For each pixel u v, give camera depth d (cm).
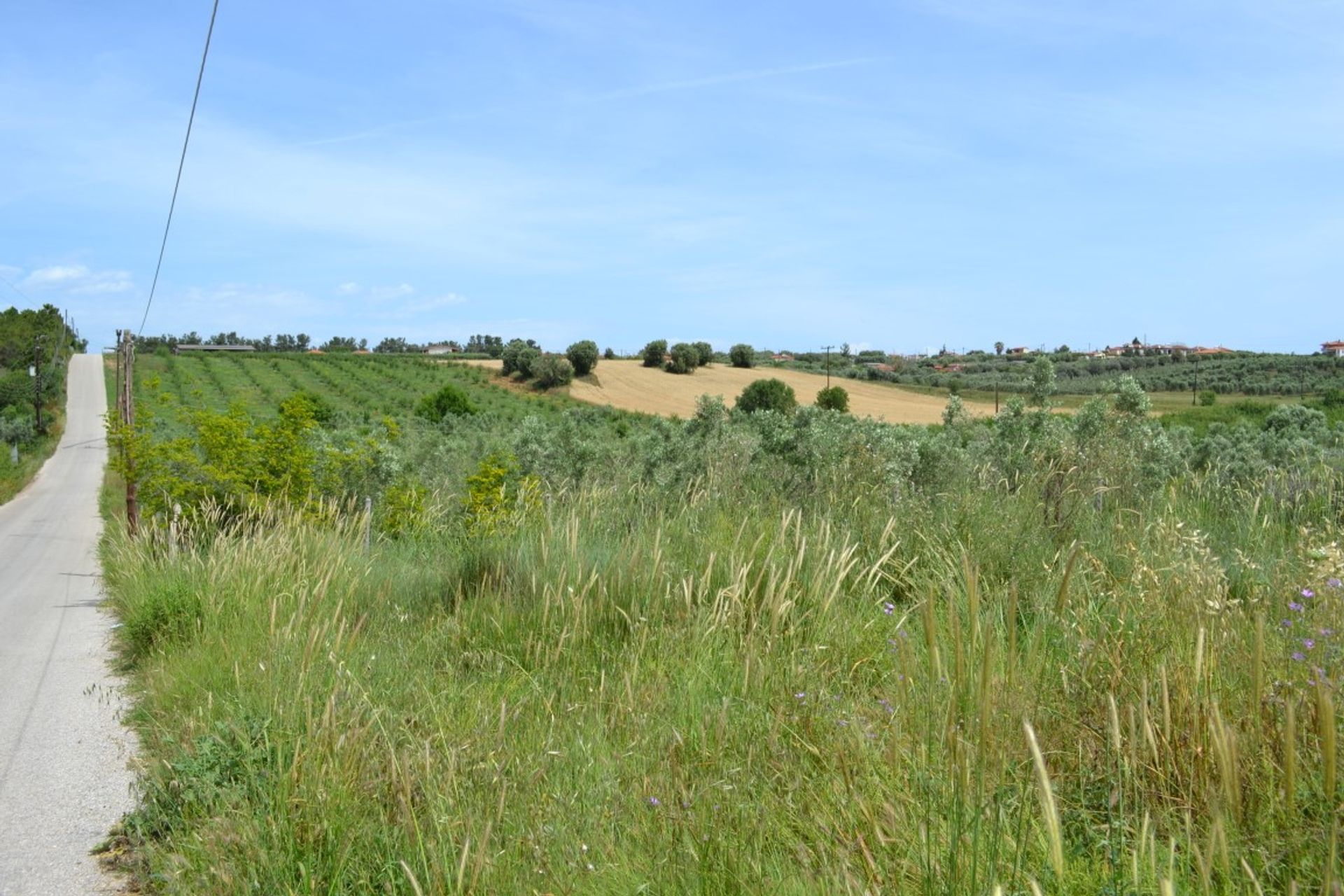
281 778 428
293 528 1226
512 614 675
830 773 356
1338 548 472
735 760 382
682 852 313
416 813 395
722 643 544
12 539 2855
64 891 445
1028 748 315
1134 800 298
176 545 1338
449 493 1753
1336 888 207
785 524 641
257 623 791
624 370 11969
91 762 642
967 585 269
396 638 699
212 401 10188
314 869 374
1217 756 262
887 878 275
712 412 1748
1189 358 11688
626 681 479
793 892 288
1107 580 521
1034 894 220
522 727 484
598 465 1594
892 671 455
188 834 464
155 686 767
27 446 6762
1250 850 256
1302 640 354
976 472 884
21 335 13000
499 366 13538
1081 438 860
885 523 699
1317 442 1416
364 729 449
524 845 354
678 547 738
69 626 1235
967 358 16488
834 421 1224
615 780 392
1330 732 206
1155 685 347
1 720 768
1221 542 641
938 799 280
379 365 14650
